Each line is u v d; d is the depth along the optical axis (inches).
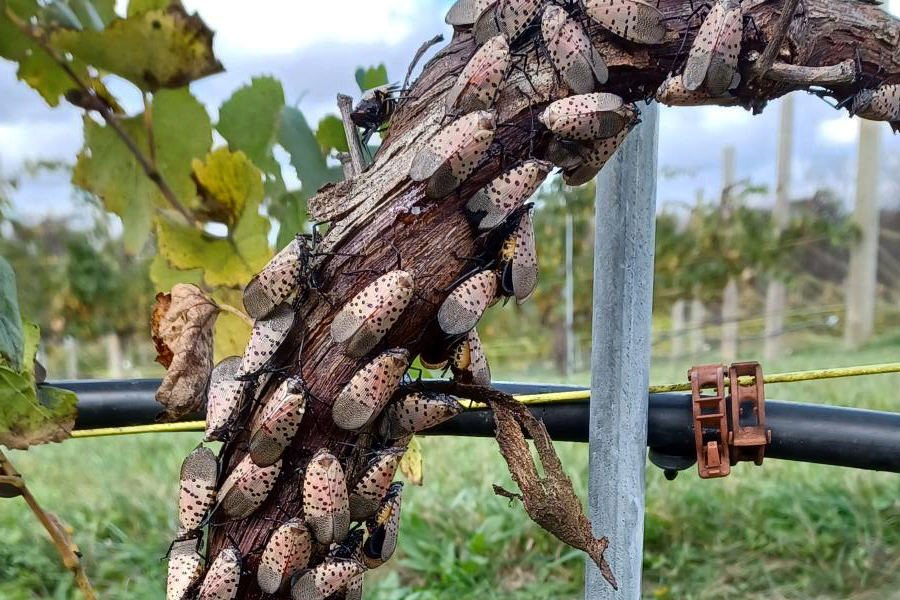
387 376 13.6
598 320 17.6
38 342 18.4
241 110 18.7
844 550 35.0
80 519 41.6
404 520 39.1
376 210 14.1
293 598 13.9
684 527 37.5
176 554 14.3
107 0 17.2
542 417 18.4
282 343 14.0
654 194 17.4
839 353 116.0
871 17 14.1
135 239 18.4
